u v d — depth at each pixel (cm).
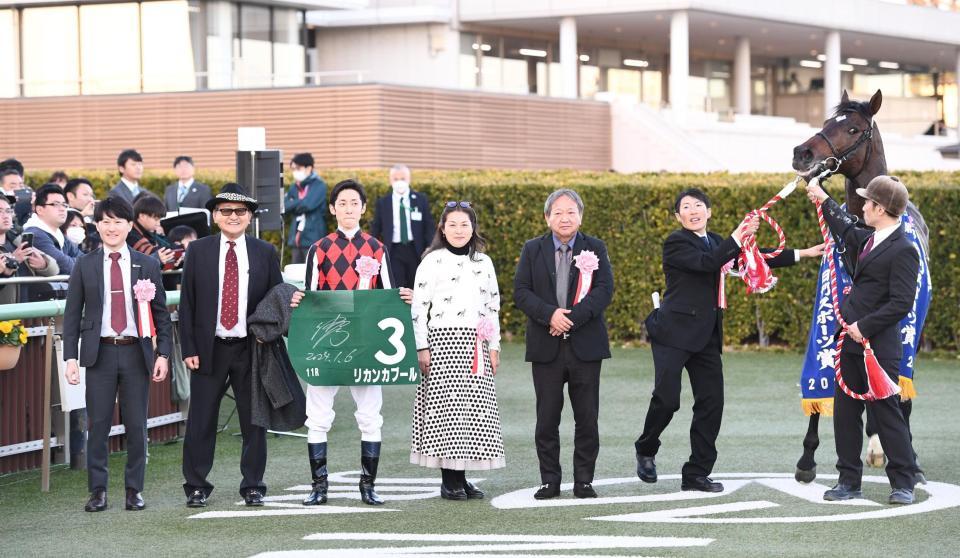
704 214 1577
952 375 2559
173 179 3750
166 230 2250
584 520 1416
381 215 2977
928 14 8456
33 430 1752
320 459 1537
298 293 1509
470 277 1523
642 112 6375
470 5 7044
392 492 1600
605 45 8169
